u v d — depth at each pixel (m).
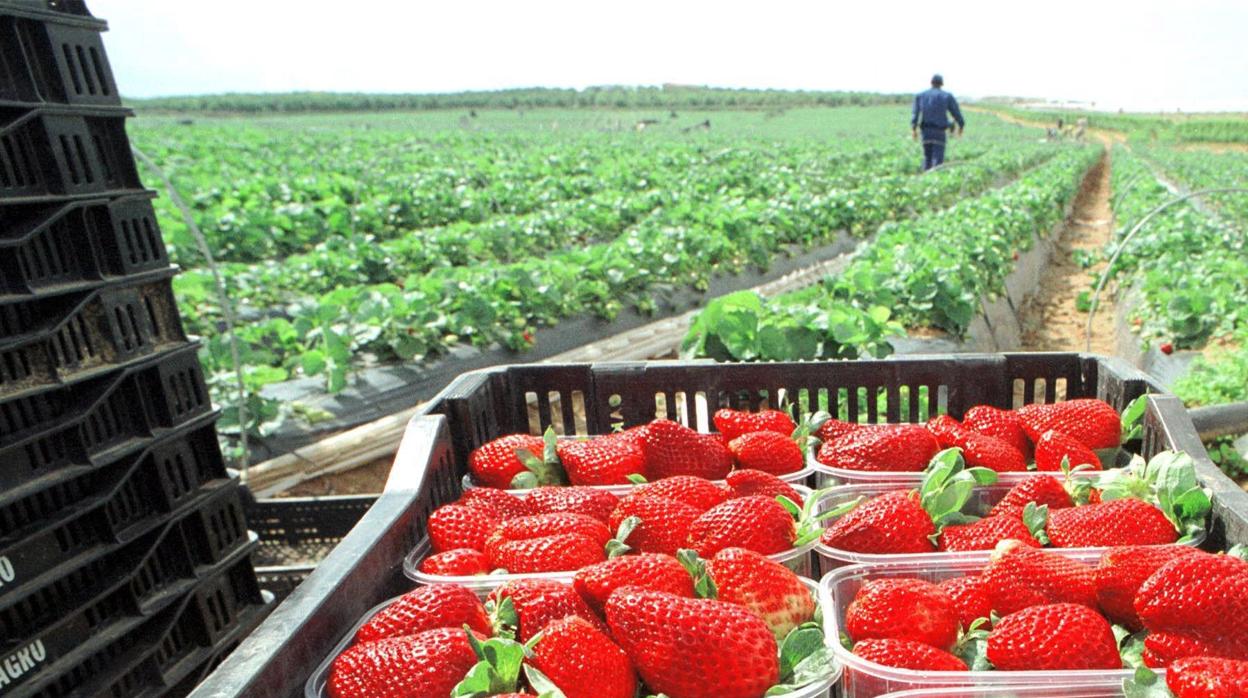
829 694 2.12
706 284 12.21
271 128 80.25
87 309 2.69
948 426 3.23
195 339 3.03
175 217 16.92
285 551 4.17
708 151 43.44
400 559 2.54
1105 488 2.77
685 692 1.98
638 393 3.57
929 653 2.11
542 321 9.77
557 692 1.83
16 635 2.57
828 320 6.21
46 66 2.57
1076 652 2.04
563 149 45.12
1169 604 2.07
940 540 2.73
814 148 48.16
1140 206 21.61
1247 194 25.45
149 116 116.75
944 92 24.45
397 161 35.47
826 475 3.16
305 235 17.89
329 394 7.62
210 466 3.14
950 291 8.83
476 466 3.22
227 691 1.73
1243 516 2.36
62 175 2.56
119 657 2.86
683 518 2.62
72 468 2.64
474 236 15.27
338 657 2.08
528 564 2.48
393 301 8.80
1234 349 8.92
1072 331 13.57
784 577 2.29
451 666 2.02
